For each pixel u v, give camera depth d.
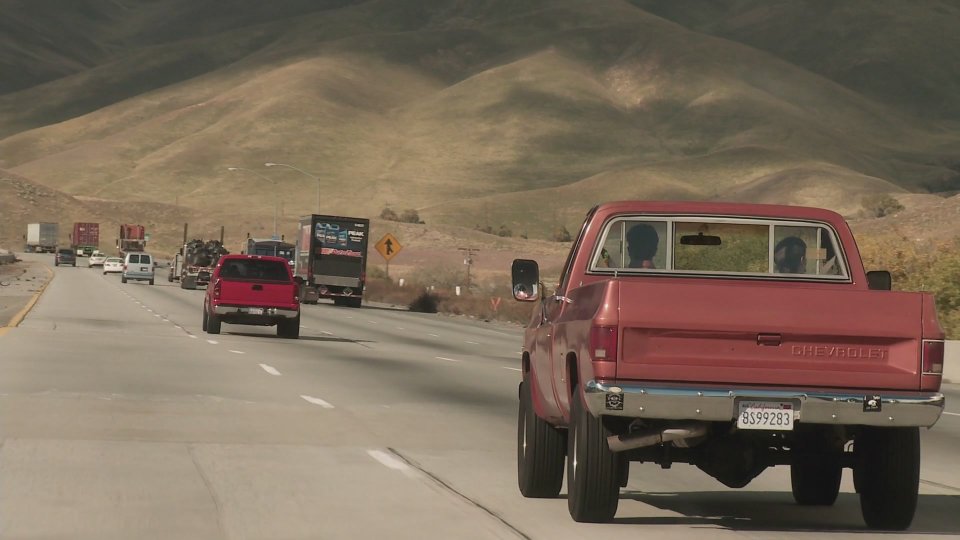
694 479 32.47
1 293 159.88
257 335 94.25
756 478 33.19
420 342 95.38
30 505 25.69
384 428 40.41
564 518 25.70
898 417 23.42
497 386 57.69
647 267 28.25
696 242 28.33
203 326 94.62
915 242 119.25
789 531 25.27
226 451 34.12
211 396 48.41
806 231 28.23
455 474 31.31
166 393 48.84
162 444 35.06
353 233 176.12
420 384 57.38
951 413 54.25
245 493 27.78
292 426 40.12
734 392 23.19
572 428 25.03
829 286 27.75
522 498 28.09
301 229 188.62
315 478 30.09
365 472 31.23
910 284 105.38
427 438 38.25
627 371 23.20
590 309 24.08
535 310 30.53
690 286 23.36
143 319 109.69
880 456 24.89
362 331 109.06
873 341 23.58
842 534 25.03
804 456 25.75
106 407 43.38
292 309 91.62
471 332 116.75
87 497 26.75
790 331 23.34
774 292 23.47
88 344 74.81
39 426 37.84
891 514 25.19
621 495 29.56
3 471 29.73
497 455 34.91
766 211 28.19
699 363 23.28
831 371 23.47
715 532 24.84
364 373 62.47
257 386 53.41
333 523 24.69
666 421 23.84
